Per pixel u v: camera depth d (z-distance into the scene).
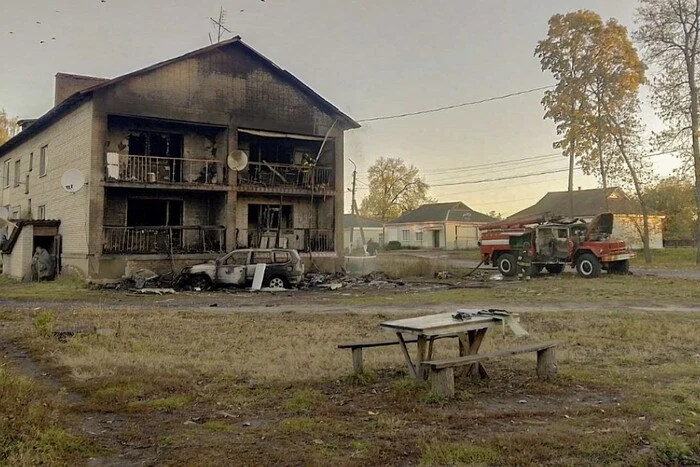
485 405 5.37
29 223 21.98
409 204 70.12
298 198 25.41
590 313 12.07
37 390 5.58
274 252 19.30
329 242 25.19
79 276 20.28
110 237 21.36
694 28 28.84
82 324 10.39
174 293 17.31
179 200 23.14
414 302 14.50
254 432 4.61
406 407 5.27
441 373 5.52
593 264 22.06
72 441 4.29
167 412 5.19
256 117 23.14
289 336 9.45
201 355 7.82
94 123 19.88
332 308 13.47
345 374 6.62
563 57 33.00
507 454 4.09
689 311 12.47
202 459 3.99
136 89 20.69
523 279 21.95
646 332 9.57
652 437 4.43
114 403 5.43
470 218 60.88
